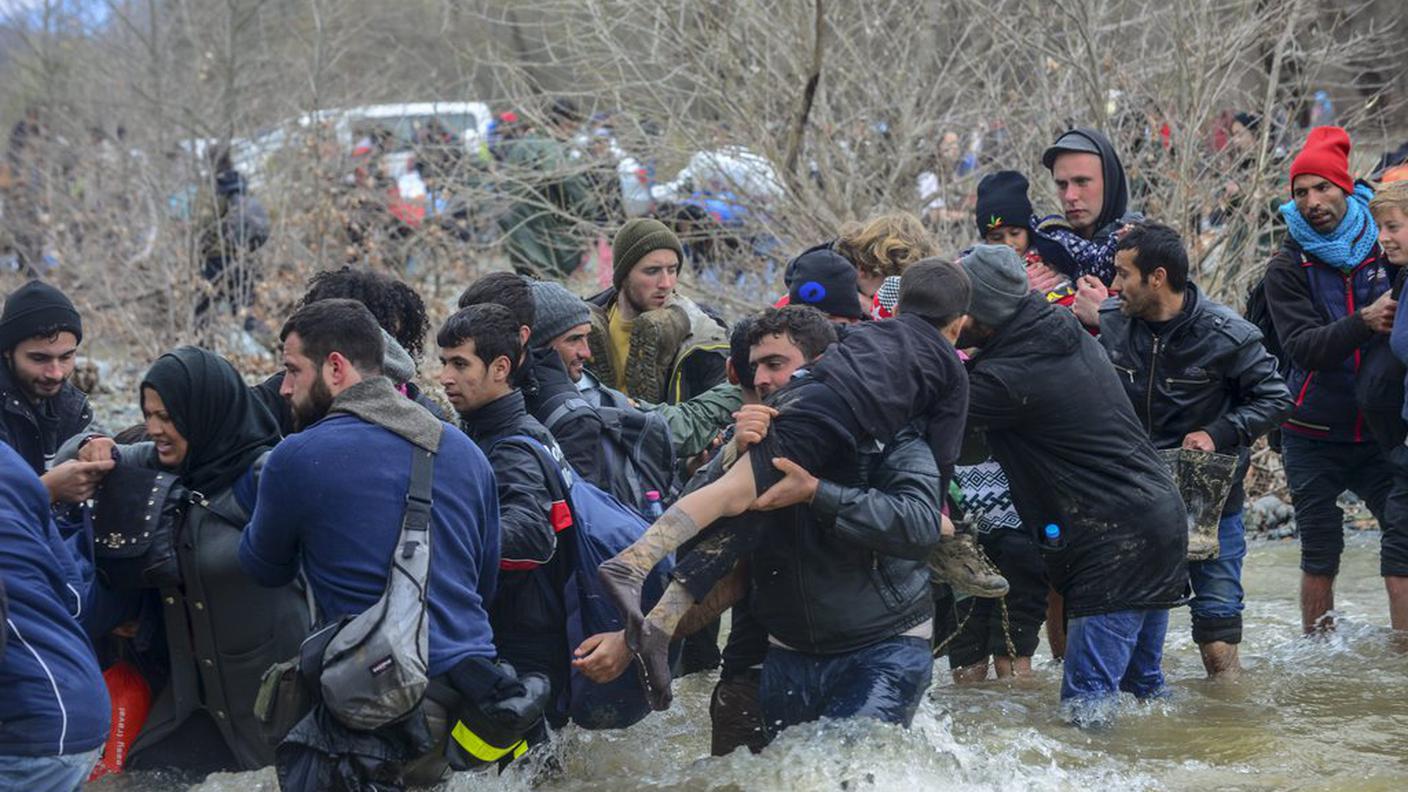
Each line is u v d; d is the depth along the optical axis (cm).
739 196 1425
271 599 662
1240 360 820
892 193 1433
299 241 1705
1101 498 747
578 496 704
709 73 1424
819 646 664
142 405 659
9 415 778
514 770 670
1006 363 738
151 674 694
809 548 651
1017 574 850
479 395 707
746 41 1438
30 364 776
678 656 729
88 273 1789
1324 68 1513
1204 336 821
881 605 661
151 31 2373
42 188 2006
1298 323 913
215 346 1714
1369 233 909
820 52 1355
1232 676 853
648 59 1460
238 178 1795
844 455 640
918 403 650
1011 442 762
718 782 656
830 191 1424
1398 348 841
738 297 1428
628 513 718
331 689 584
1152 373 830
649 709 705
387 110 1831
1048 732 756
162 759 684
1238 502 850
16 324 772
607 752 739
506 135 1588
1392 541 897
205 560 655
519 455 694
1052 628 916
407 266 1698
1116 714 761
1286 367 956
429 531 611
